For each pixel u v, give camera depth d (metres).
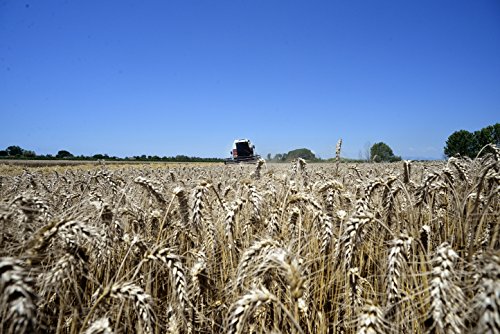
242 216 4.47
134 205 4.50
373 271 3.82
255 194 3.87
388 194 3.92
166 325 2.88
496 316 1.62
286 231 3.78
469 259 2.92
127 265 3.46
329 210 4.40
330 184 4.41
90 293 3.09
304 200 3.82
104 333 2.03
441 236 4.11
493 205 3.91
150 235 4.16
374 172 9.22
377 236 3.78
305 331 3.02
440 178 4.47
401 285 2.75
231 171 11.84
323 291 3.49
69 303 2.65
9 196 4.15
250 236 4.08
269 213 4.64
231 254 3.61
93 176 6.43
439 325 2.04
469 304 1.95
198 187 3.75
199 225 3.66
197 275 3.09
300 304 2.89
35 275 2.45
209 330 3.20
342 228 3.62
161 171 12.11
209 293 3.41
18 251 2.73
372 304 2.30
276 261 2.20
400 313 2.47
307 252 3.53
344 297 3.18
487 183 3.94
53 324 2.71
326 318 3.31
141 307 2.23
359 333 2.15
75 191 6.46
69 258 2.38
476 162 4.91
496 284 1.68
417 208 4.20
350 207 4.63
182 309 2.61
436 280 2.12
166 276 3.39
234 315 2.12
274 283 2.82
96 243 3.02
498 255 1.81
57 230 2.33
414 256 2.67
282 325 2.93
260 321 2.84
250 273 2.56
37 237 2.30
